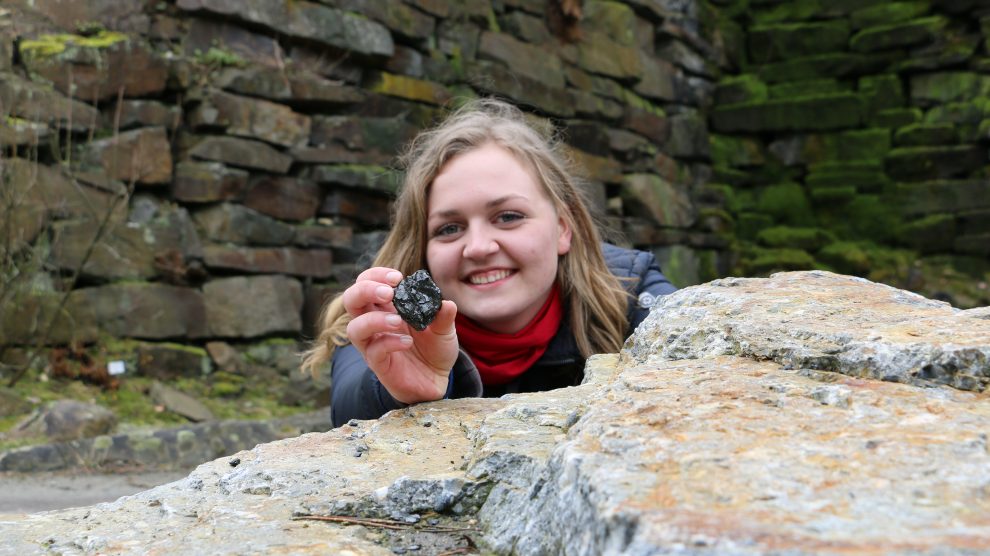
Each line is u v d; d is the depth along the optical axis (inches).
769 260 420.2
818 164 428.8
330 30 263.1
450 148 100.3
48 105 217.2
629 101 384.8
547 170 104.0
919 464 41.8
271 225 250.7
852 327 63.2
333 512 56.3
